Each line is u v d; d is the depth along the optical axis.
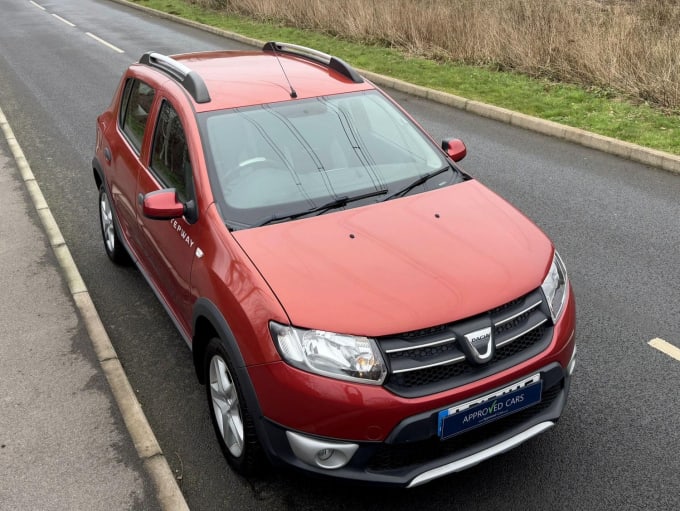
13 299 5.73
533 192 7.82
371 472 3.15
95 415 4.29
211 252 3.70
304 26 19.33
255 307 3.25
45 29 21.56
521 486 3.59
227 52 5.62
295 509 3.53
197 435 4.13
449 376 3.13
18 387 4.60
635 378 4.44
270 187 4.01
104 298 5.78
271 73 4.90
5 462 3.93
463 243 3.62
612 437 3.92
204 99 4.43
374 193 4.07
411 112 11.48
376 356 3.04
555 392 3.53
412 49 15.30
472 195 4.14
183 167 4.25
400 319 3.11
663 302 5.37
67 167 9.13
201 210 3.89
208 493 3.67
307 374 3.06
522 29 13.59
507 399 3.21
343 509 3.51
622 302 5.39
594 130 9.70
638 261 6.07
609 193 7.73
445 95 11.94
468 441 3.30
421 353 3.10
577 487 3.57
